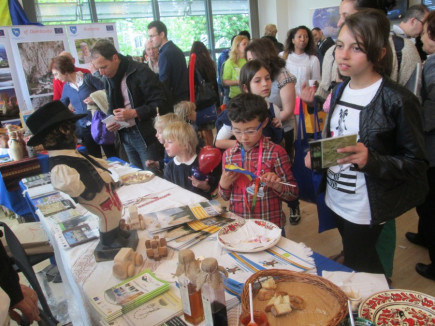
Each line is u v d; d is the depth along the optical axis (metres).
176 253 1.15
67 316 1.80
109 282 1.04
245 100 1.43
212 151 1.73
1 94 4.34
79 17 5.78
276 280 0.89
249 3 7.62
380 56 1.12
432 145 1.77
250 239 1.16
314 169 1.04
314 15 7.10
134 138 2.70
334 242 2.44
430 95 1.73
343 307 0.72
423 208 1.92
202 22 7.18
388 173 1.09
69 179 1.03
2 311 0.78
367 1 1.47
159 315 0.87
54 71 3.60
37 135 1.03
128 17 6.27
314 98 1.89
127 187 1.88
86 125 3.54
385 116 1.14
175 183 2.02
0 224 1.56
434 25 1.70
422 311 0.79
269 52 2.20
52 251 1.83
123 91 2.59
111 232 1.17
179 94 3.34
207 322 0.78
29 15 5.23
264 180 1.35
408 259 2.18
